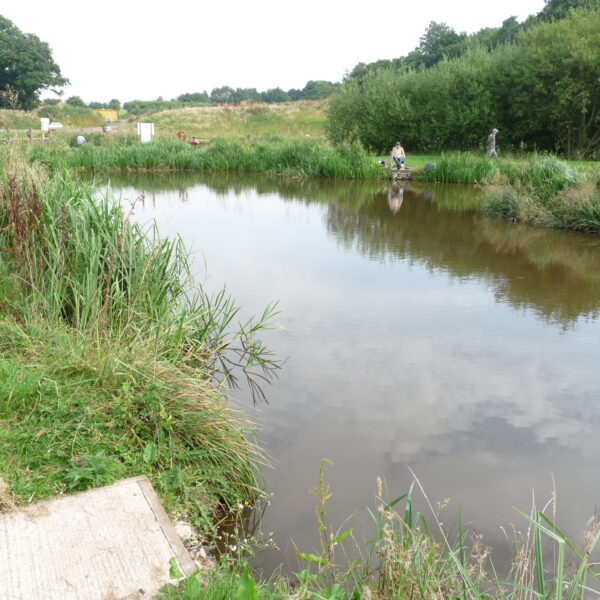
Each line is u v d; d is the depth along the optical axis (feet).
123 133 110.73
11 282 16.53
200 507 10.69
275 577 9.48
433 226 43.73
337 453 13.30
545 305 24.68
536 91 86.22
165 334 16.06
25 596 7.41
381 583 8.28
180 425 12.26
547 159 51.85
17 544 8.33
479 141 95.30
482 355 19.19
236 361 18.40
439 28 215.31
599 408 15.70
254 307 23.76
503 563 9.84
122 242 18.03
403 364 18.38
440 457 13.20
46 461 10.23
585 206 41.88
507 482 12.30
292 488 12.01
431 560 8.14
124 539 8.66
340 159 79.51
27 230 17.20
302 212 49.85
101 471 10.15
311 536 10.60
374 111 98.43
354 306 24.23
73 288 16.06
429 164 74.28
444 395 16.29
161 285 19.31
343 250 35.06
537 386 16.94
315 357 18.84
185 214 47.11
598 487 12.21
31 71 197.06
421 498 11.69
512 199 48.29
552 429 14.57
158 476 10.91
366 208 52.75
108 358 13.05
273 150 87.66
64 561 8.10
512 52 92.38
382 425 14.58
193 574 7.51
